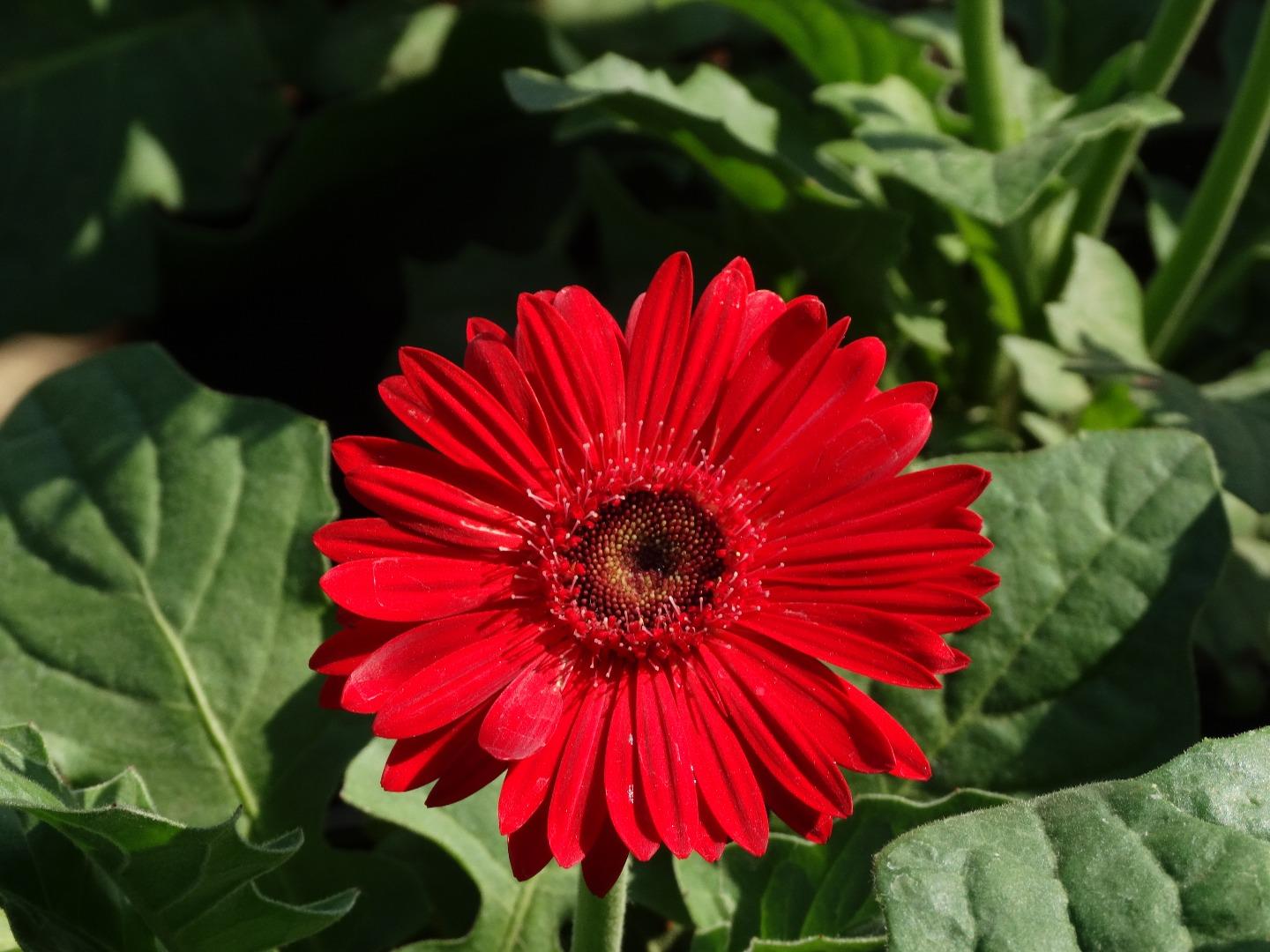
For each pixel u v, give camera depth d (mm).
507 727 390
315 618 491
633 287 605
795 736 402
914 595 405
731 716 408
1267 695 543
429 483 403
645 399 424
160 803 478
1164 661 471
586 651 416
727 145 532
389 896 479
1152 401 508
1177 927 373
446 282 623
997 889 379
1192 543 476
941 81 570
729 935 453
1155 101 502
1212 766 387
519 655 410
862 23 560
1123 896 377
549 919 471
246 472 498
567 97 510
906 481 411
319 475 498
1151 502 480
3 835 421
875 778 478
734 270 419
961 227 550
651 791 399
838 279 563
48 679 483
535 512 417
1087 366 514
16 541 493
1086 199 568
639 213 602
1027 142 506
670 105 520
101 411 504
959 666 397
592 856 394
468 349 413
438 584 403
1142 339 546
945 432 571
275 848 405
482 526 410
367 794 465
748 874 456
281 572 492
